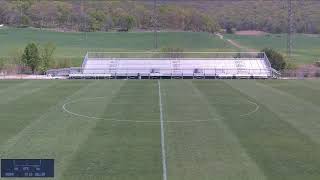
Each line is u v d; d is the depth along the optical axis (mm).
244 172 23094
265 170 23391
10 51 97750
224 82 61469
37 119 35188
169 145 27844
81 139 29094
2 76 67625
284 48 119188
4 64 76938
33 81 60906
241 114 37625
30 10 174500
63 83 58875
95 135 30141
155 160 24875
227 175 22672
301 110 39438
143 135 30234
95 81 61875
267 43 131625
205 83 60094
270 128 32531
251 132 31297
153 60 76750
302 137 29938
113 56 77312
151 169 23453
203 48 114000
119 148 27094
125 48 111312
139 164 24219
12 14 168750
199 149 27000
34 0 182750
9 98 45500
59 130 31531
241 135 30438
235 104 42531
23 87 54344
